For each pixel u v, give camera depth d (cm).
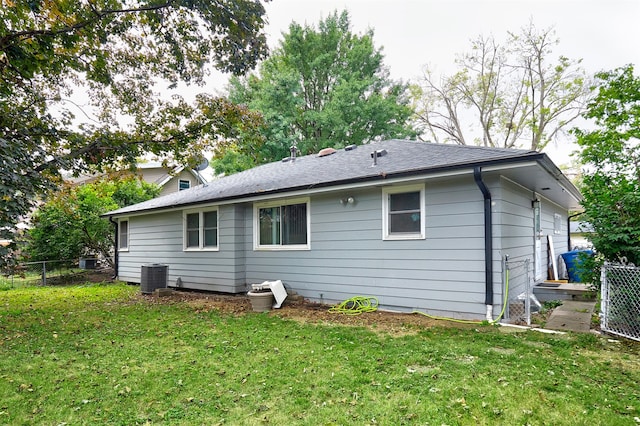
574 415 287
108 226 1541
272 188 816
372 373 382
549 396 319
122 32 863
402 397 324
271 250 901
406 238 684
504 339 493
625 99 1134
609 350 448
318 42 2577
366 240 736
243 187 968
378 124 2322
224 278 963
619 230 540
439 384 349
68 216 1408
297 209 855
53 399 338
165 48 934
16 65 705
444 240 643
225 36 873
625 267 509
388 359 422
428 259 659
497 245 589
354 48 2567
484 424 277
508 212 647
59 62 783
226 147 1102
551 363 400
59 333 583
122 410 315
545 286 830
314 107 2666
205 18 820
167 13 830
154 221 1199
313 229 820
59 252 1498
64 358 455
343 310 709
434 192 656
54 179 869
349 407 309
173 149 1030
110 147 895
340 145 2192
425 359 419
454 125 2541
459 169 576
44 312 769
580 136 1209
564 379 356
